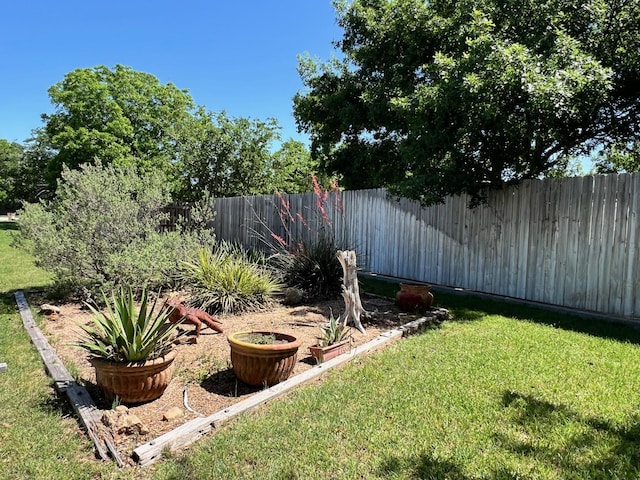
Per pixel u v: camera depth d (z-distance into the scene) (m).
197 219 7.67
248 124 17.19
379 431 2.45
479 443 2.32
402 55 8.62
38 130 29.03
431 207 7.31
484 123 5.06
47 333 4.35
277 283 6.30
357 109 9.76
